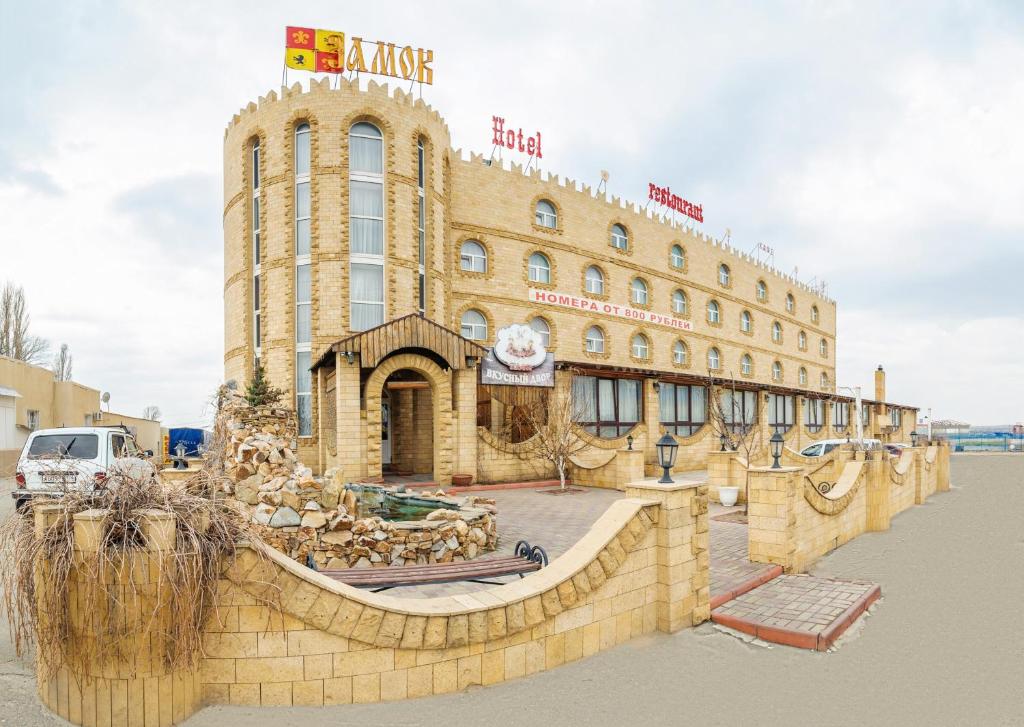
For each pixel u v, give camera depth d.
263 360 20.83
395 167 20.91
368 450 16.83
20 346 41.53
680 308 35.22
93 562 4.09
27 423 31.42
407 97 21.42
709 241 37.50
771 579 8.62
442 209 22.91
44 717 4.37
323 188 20.20
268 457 9.52
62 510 4.29
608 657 5.72
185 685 4.28
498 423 22.64
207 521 4.40
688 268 35.47
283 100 20.78
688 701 5.00
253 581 4.43
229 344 23.09
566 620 5.52
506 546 10.33
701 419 31.39
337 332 19.86
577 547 6.04
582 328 28.52
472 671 4.94
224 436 11.27
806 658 6.00
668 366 33.44
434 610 4.80
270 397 16.78
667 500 6.42
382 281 20.69
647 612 6.32
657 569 6.46
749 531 9.43
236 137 22.50
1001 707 5.02
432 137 22.22
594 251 29.42
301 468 9.46
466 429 18.50
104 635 4.10
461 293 24.20
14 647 5.85
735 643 6.32
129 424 43.38
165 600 4.16
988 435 71.81
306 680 4.47
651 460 26.34
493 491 17.88
